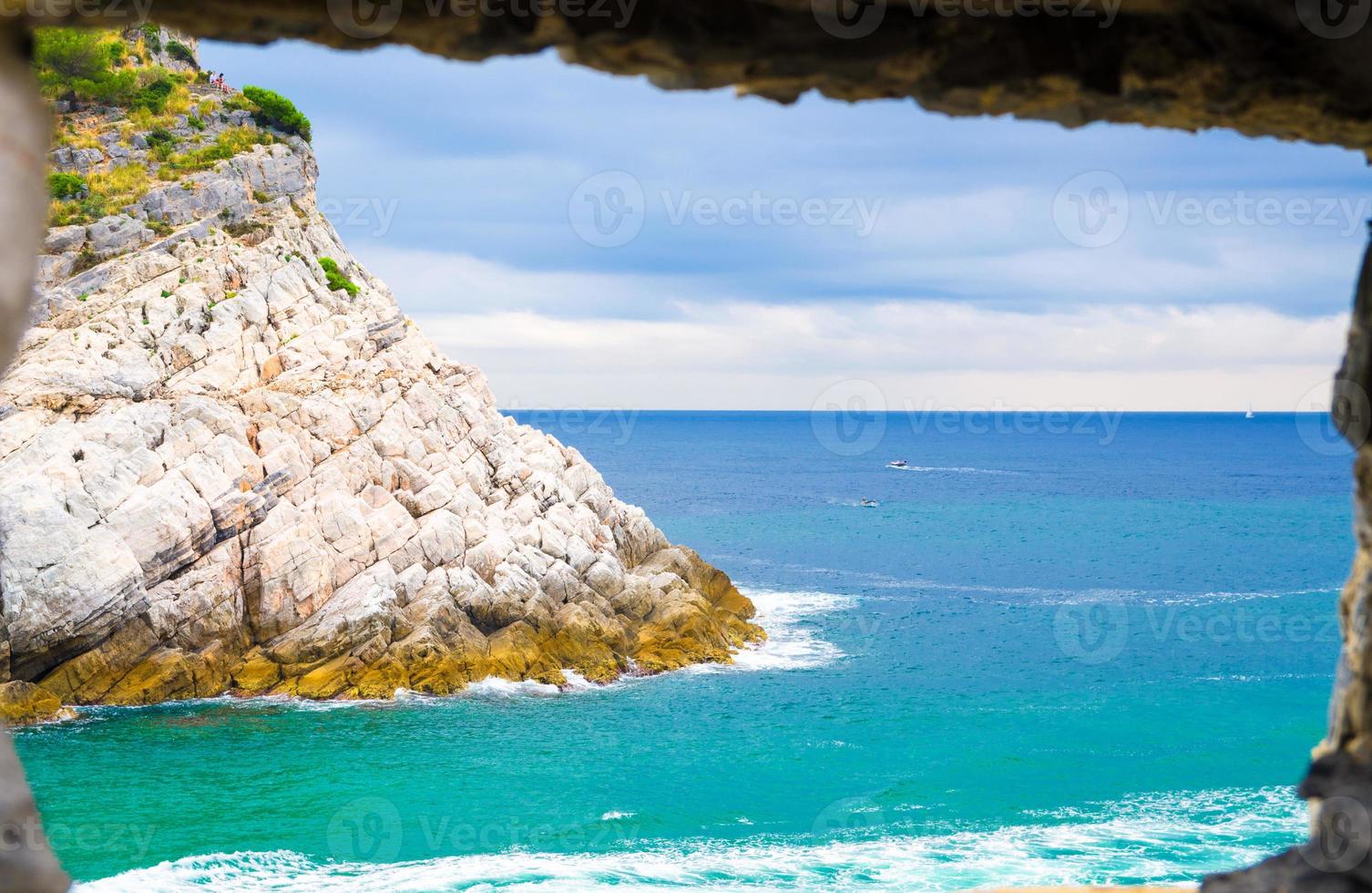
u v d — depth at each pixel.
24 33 2.89
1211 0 4.08
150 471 37.91
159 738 33.50
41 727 33.91
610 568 44.19
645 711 37.78
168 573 37.16
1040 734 36.78
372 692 37.22
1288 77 4.23
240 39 3.69
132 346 41.56
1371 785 4.53
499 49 3.84
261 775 30.95
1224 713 39.53
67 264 45.41
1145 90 4.31
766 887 23.61
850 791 30.86
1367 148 4.62
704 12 3.88
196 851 25.70
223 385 42.97
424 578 40.16
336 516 40.16
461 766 32.06
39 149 2.72
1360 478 4.95
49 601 35.03
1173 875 24.47
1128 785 31.34
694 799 30.00
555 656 40.25
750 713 38.06
